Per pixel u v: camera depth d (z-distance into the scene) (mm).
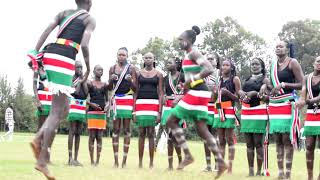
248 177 8906
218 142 9867
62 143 22906
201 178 8023
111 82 10305
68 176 7812
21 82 56625
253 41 60594
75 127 10766
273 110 8672
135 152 16875
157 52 56219
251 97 9195
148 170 9398
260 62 9500
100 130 10906
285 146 8609
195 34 7586
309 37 58250
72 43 6465
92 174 8242
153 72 10211
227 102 9609
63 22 6508
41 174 7871
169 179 7723
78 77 10734
